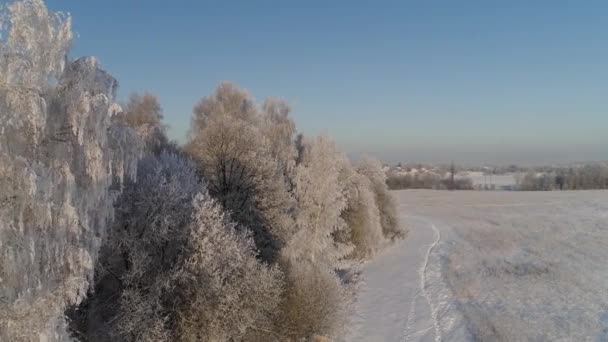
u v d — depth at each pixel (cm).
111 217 1256
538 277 3038
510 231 5072
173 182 1636
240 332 1520
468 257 3772
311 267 2075
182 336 1430
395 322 2278
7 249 963
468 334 2098
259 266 1733
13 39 968
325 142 2647
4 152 952
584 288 2780
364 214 3653
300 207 2580
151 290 1389
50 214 1002
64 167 1062
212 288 1444
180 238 1512
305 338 1814
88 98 1073
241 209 2311
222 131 2434
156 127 3459
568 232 4928
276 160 2689
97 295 1474
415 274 3256
